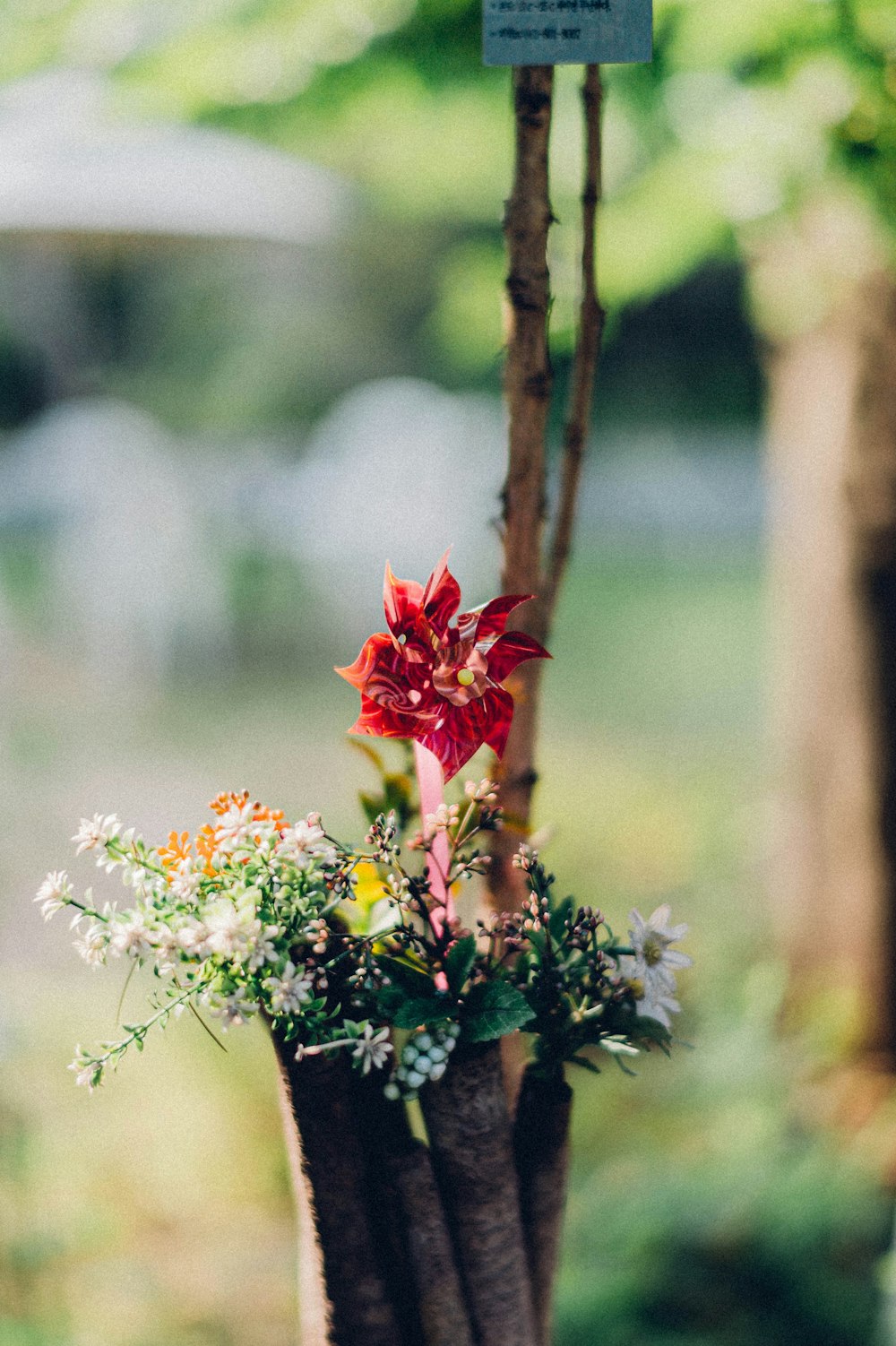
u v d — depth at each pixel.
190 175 4.53
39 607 7.23
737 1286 2.58
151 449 6.89
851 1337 2.44
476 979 1.38
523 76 1.45
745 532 11.94
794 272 2.97
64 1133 2.98
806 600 3.35
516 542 1.51
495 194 3.63
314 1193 1.39
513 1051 1.51
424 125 3.03
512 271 1.47
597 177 1.50
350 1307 1.40
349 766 5.53
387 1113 1.39
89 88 2.53
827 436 3.21
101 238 4.48
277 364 11.43
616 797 5.30
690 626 8.51
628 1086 3.31
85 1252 2.67
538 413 1.49
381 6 2.31
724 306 12.23
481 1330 1.41
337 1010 1.34
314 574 7.34
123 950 1.33
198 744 5.87
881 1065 3.23
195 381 10.77
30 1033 3.30
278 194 4.68
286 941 1.35
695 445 13.44
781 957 3.49
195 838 1.37
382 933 1.37
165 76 2.42
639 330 12.61
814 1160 2.88
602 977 1.38
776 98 2.14
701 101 2.37
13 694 6.63
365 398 10.32
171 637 6.92
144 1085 3.21
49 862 4.50
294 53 2.40
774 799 3.57
